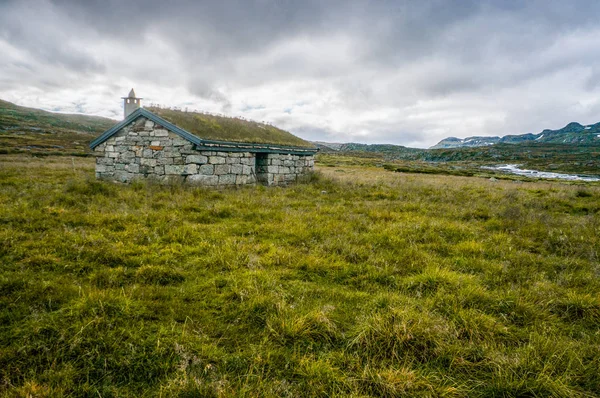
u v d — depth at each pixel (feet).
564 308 14.83
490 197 47.19
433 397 9.64
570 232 26.37
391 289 16.69
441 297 14.75
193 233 23.84
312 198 43.47
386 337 11.64
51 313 12.60
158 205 33.47
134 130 51.31
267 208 34.40
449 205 39.14
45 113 556.10
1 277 15.28
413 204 38.68
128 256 19.26
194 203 34.32
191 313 13.78
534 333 12.66
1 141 180.86
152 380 10.06
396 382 9.82
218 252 19.98
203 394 9.27
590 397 9.66
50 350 10.73
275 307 13.84
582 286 16.94
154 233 23.30
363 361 11.13
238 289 15.34
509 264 19.63
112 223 25.53
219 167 51.16
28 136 249.14
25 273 16.11
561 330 13.39
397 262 19.80
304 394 9.75
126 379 10.06
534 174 233.96
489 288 16.70
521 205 40.70
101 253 19.03
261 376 10.05
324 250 21.65
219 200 38.32
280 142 63.41
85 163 91.66
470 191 54.70
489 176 159.84
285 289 16.12
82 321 12.00
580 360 10.82
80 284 15.51
